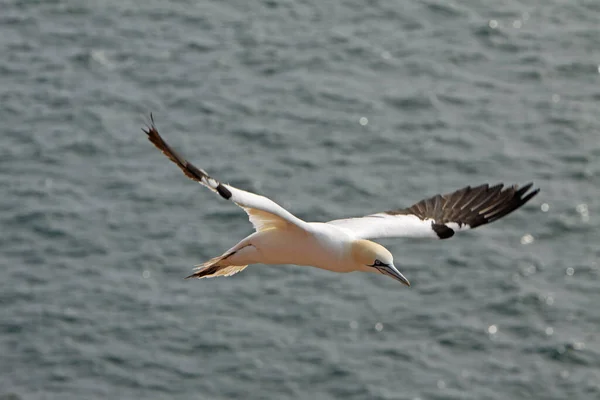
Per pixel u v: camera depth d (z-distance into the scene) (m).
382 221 18.17
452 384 36.62
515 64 56.12
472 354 38.16
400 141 49.50
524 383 36.84
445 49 56.94
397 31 58.28
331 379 36.66
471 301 40.56
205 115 50.56
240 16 58.75
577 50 57.31
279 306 39.94
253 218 17.36
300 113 51.06
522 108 52.53
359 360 37.47
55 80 52.50
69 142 48.09
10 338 37.75
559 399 36.25
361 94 52.78
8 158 46.91
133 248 42.28
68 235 42.62
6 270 40.72
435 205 19.00
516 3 61.25
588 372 37.34
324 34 57.50
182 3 59.66
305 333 38.69
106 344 37.72
